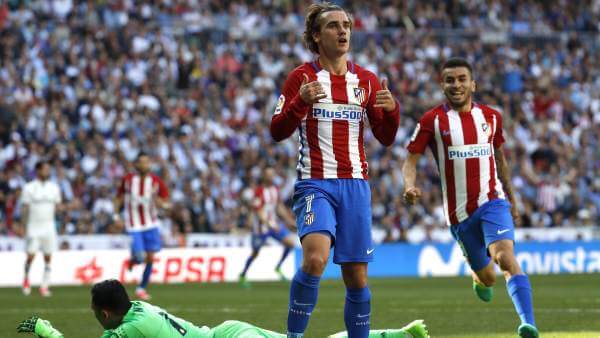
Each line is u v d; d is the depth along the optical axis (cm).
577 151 5703
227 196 4800
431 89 5934
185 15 5994
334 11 1338
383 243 4453
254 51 5847
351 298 1348
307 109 1303
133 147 4862
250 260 3684
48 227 3288
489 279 1786
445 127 1691
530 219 4956
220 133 5247
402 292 3153
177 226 4403
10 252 3906
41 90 5159
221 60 5762
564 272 4469
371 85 1362
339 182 1325
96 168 4669
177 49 5734
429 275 4450
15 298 3047
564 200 5241
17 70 5188
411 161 1706
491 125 1702
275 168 4988
